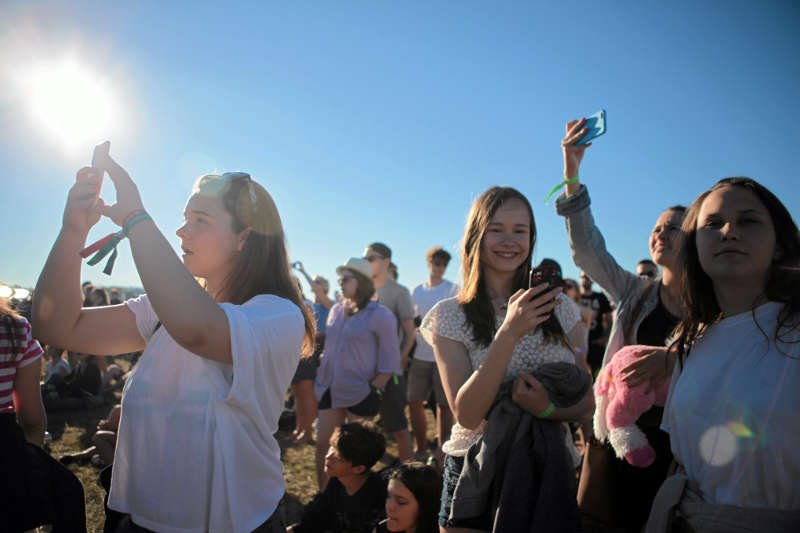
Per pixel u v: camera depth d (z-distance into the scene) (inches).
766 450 50.9
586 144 93.4
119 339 64.7
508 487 68.6
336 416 162.4
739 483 52.3
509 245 80.2
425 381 198.7
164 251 51.4
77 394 264.7
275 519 59.2
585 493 82.4
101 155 55.7
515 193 83.4
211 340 51.5
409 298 217.0
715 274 58.1
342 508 116.0
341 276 167.8
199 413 54.9
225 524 54.0
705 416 56.1
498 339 68.6
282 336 57.2
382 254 215.8
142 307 64.9
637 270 280.1
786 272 55.6
